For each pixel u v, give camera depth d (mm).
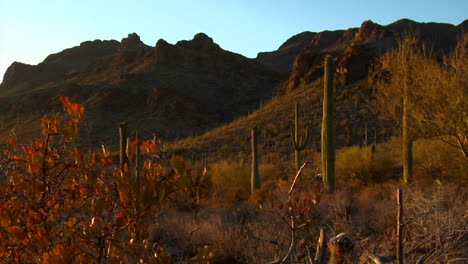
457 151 8984
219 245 5586
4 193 2273
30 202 2186
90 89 154000
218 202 11695
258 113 78875
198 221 6387
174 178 2107
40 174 2293
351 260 4336
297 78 101000
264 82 193375
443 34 155375
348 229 5586
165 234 5605
